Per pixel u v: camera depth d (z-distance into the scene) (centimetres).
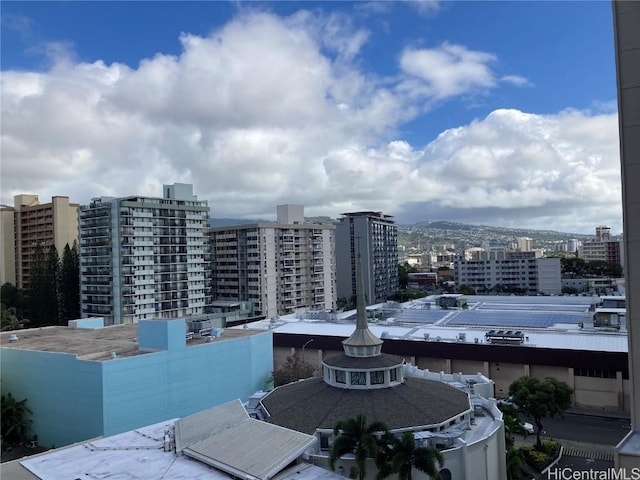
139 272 15925
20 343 8238
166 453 4209
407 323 11456
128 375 6862
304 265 18912
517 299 14625
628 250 2673
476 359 8962
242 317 16950
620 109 2661
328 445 4444
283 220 19688
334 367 5188
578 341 8856
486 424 4950
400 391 5041
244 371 8362
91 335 9031
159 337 7425
